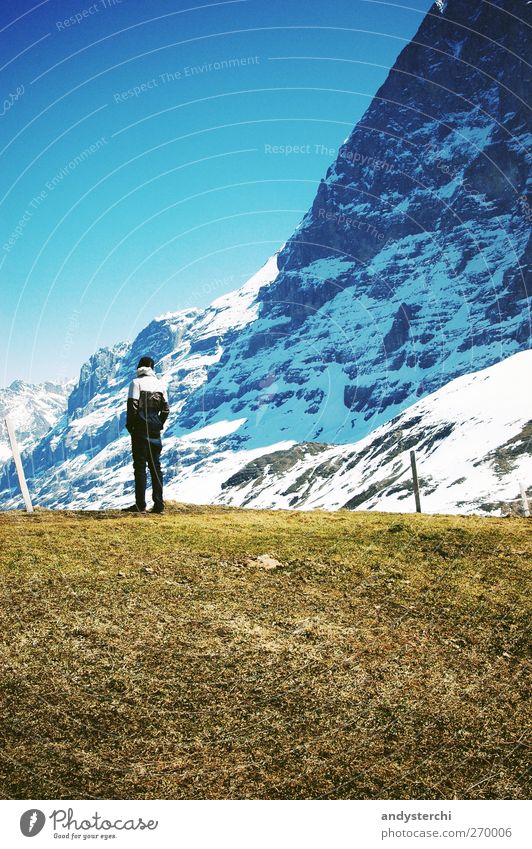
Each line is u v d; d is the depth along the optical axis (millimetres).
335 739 9438
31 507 18484
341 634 11617
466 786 8945
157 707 9695
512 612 12438
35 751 8969
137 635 11195
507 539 15703
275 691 10133
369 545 15359
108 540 15094
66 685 9953
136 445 18500
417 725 9742
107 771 8812
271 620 11938
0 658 10398
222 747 9203
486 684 10602
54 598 12172
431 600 12859
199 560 14133
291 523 17188
